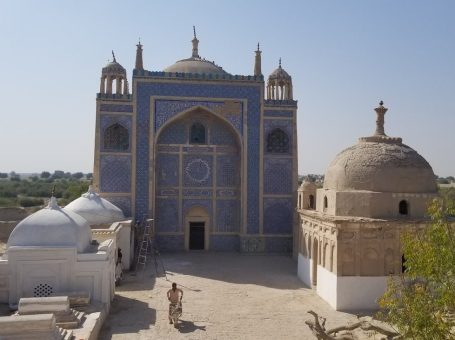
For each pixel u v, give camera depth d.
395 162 13.19
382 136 14.37
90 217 16.94
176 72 21.31
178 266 17.72
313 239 14.41
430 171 13.61
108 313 11.43
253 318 11.39
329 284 12.66
